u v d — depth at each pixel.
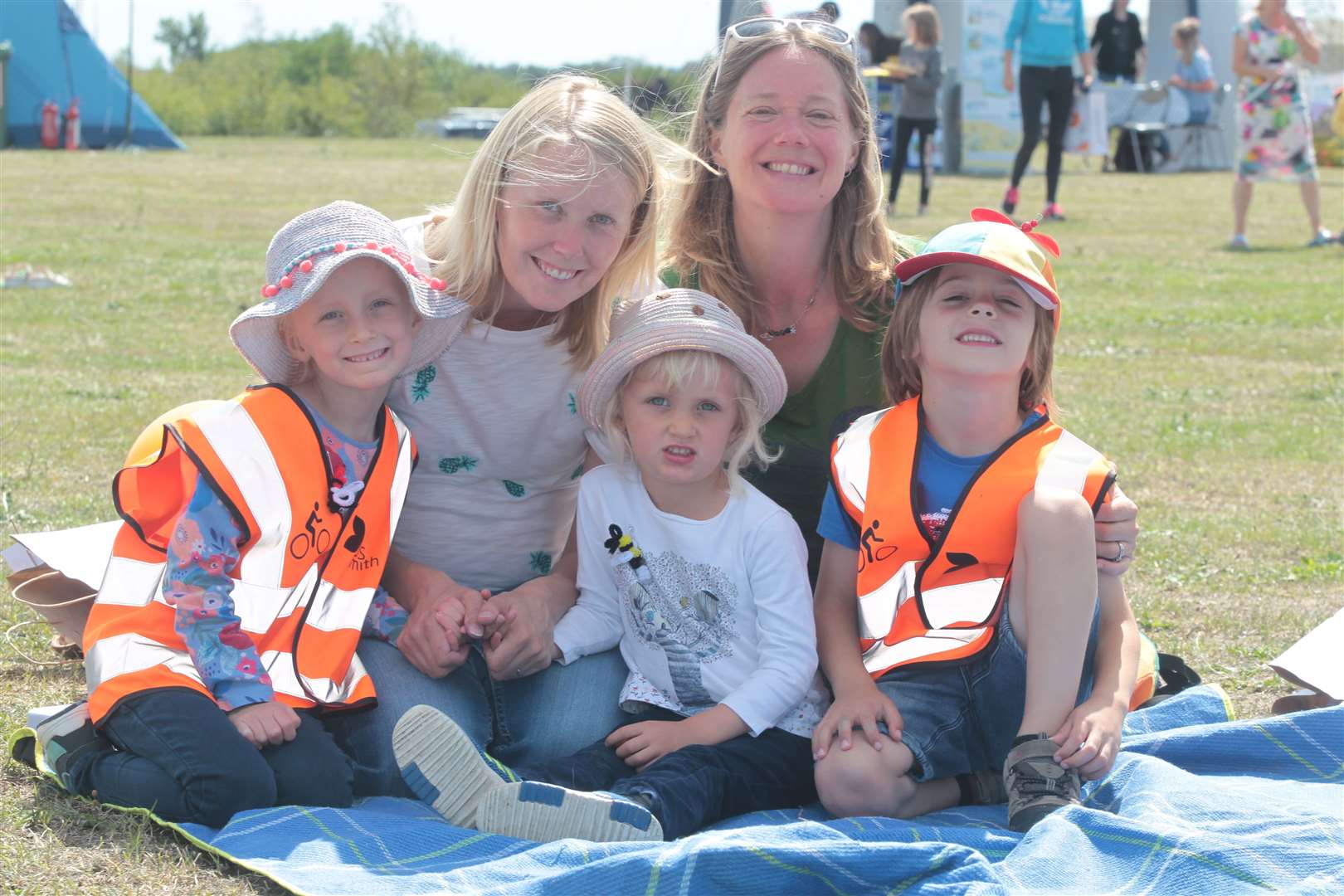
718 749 2.71
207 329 8.43
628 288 3.18
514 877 2.26
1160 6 24.84
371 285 2.81
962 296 2.88
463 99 51.50
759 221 3.28
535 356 3.05
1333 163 28.17
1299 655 3.23
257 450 2.74
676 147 3.29
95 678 2.62
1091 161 26.61
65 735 2.59
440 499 3.15
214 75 51.25
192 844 2.39
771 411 3.04
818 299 3.36
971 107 22.08
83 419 5.79
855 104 3.24
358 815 2.47
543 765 2.82
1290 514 5.22
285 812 2.45
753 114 3.18
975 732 2.78
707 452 2.92
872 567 2.92
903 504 2.90
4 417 5.77
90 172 20.52
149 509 2.76
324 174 20.72
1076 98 23.03
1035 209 16.61
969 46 21.98
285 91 47.62
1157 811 2.51
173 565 2.63
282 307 2.76
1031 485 2.81
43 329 8.20
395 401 3.07
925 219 14.41
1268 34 13.39
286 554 2.75
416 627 2.90
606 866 2.21
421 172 21.42
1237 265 12.53
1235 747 2.87
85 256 11.61
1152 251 13.52
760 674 2.82
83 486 4.77
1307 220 16.22
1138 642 2.79
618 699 2.97
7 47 25.98
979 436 2.91
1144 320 9.86
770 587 2.89
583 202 2.85
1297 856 2.30
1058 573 2.64
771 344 3.39
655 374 2.90
